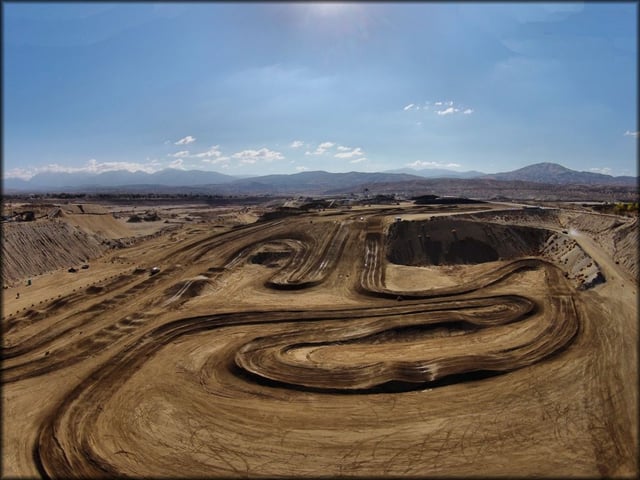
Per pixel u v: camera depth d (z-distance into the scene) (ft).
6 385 79.61
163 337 99.91
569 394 72.02
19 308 116.47
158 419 69.62
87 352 92.32
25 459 61.05
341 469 58.49
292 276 148.25
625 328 93.71
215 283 141.18
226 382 80.28
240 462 60.23
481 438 63.10
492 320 105.70
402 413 69.46
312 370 83.05
